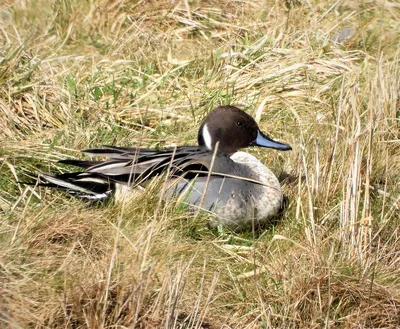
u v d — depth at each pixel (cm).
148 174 984
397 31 1511
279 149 1095
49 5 1488
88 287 785
